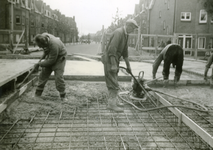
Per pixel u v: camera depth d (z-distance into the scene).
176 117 4.21
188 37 24.97
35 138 3.31
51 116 4.14
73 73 7.64
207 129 3.71
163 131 3.49
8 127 3.65
